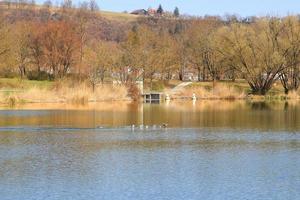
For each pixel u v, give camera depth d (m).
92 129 78.62
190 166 52.97
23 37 168.88
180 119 93.06
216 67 176.88
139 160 55.66
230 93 150.75
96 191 44.12
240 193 43.62
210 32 186.00
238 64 156.88
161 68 176.25
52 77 168.50
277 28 153.75
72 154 58.72
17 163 53.97
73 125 82.69
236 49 155.00
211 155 58.44
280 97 150.75
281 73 154.12
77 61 163.38
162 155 58.34
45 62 166.75
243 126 83.12
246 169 51.69
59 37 165.38
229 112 106.62
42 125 82.06
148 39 183.12
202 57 185.00
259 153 59.59
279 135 72.94
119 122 87.56
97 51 156.75
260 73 154.12
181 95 150.38
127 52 160.38
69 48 164.88
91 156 57.69
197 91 151.75
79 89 128.62
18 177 48.47
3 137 69.94
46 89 130.62
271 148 62.62
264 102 137.88
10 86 144.88
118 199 42.09
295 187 45.25
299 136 71.88
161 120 91.25
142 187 45.31
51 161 55.00
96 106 117.44
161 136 71.94
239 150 61.38
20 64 166.75
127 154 58.84
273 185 45.88
